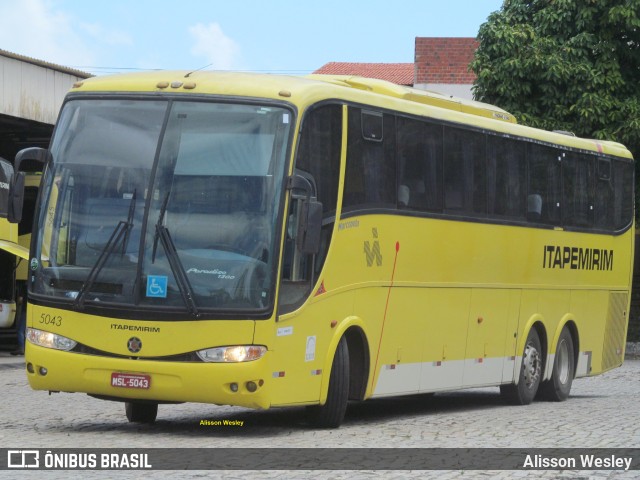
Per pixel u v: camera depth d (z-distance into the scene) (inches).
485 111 743.7
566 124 1334.9
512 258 740.7
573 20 1350.9
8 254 1074.1
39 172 1181.1
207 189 501.7
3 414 620.1
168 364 488.7
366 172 577.3
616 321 911.0
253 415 636.7
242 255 495.2
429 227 639.8
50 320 508.4
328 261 541.3
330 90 546.6
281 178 503.8
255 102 512.1
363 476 398.9
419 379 639.8
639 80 1365.7
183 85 517.0
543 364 797.2
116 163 511.8
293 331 512.1
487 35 1352.1
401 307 614.5
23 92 1141.1
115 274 498.9
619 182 905.5
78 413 628.4
